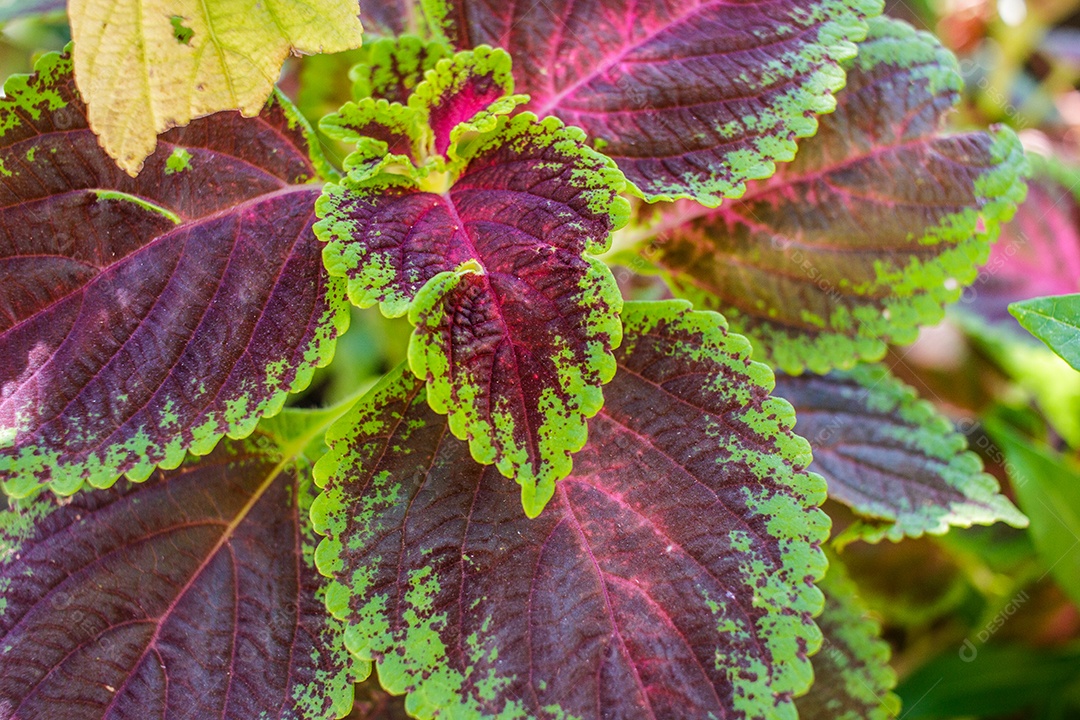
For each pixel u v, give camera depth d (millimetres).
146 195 275
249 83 269
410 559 266
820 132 307
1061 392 385
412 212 271
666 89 288
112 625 277
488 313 258
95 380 268
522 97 275
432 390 251
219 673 275
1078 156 476
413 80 295
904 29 311
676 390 273
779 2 292
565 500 269
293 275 274
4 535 279
